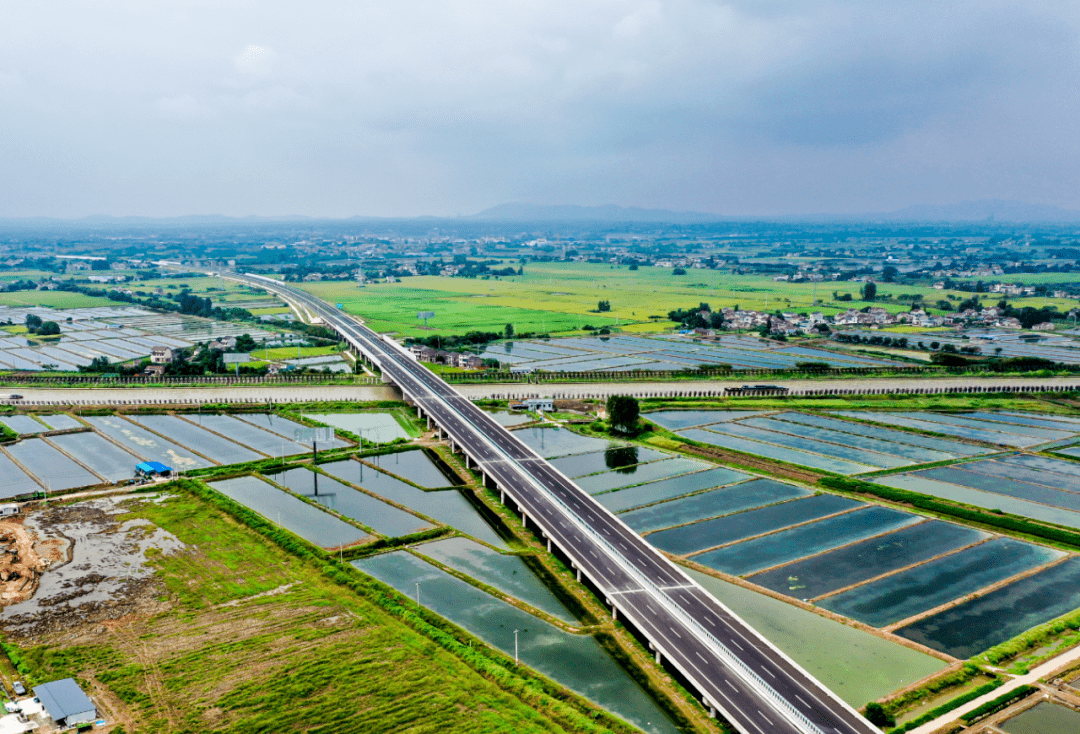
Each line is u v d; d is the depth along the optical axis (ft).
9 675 422.82
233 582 531.50
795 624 479.82
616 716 387.34
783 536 613.52
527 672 424.46
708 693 391.86
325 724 383.04
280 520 640.99
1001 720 385.70
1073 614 488.02
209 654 442.91
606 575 518.78
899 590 525.34
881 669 432.66
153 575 539.29
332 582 531.09
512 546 597.93
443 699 403.75
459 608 499.92
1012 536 613.11
